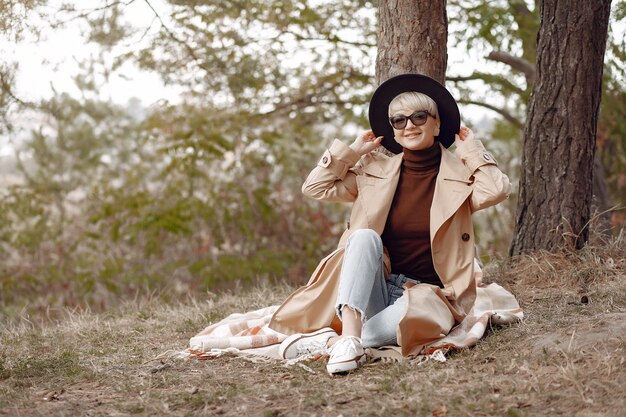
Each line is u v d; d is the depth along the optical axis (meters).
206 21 9.06
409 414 2.82
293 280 11.76
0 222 12.67
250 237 11.62
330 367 3.46
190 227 11.91
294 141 12.11
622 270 5.12
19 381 3.70
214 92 10.41
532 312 4.33
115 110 13.97
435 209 3.84
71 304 11.54
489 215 11.33
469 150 3.89
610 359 3.11
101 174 14.09
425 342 3.69
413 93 3.93
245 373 3.68
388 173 3.98
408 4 4.96
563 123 5.41
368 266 3.64
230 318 4.66
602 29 5.41
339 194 4.11
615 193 11.66
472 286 3.93
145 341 4.73
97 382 3.63
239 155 12.02
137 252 12.12
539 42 5.54
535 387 2.94
